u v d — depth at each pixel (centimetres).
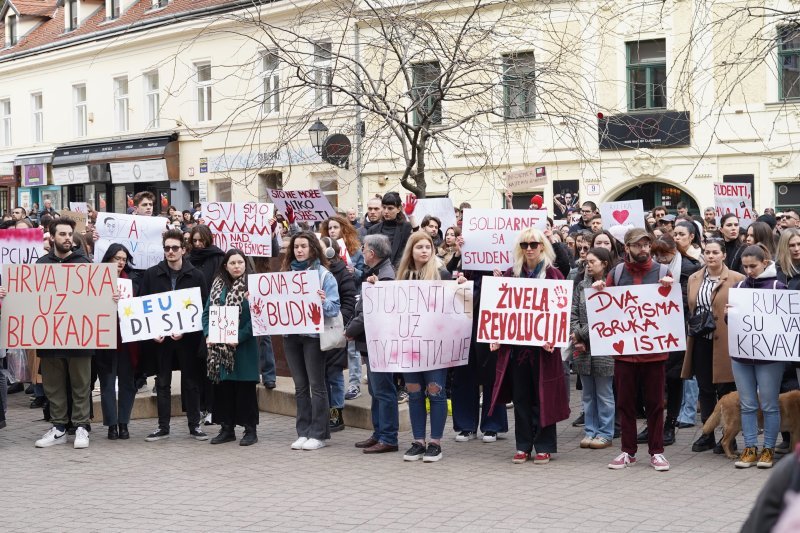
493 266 1147
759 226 1101
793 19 1343
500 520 769
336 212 1508
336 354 1121
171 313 1094
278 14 2794
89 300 1073
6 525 790
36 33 4262
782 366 933
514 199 2752
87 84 3806
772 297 920
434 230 1305
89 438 1137
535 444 977
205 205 1382
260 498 854
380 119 1573
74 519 803
